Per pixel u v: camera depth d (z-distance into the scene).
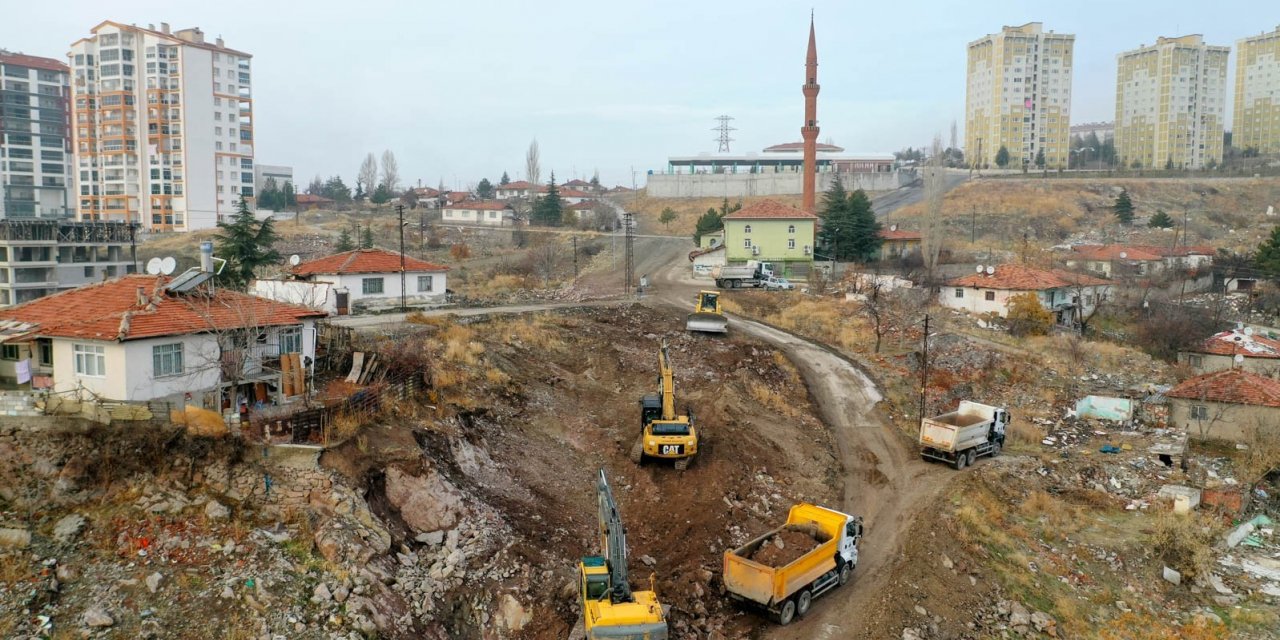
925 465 40.19
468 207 137.50
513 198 171.25
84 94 140.25
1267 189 139.88
